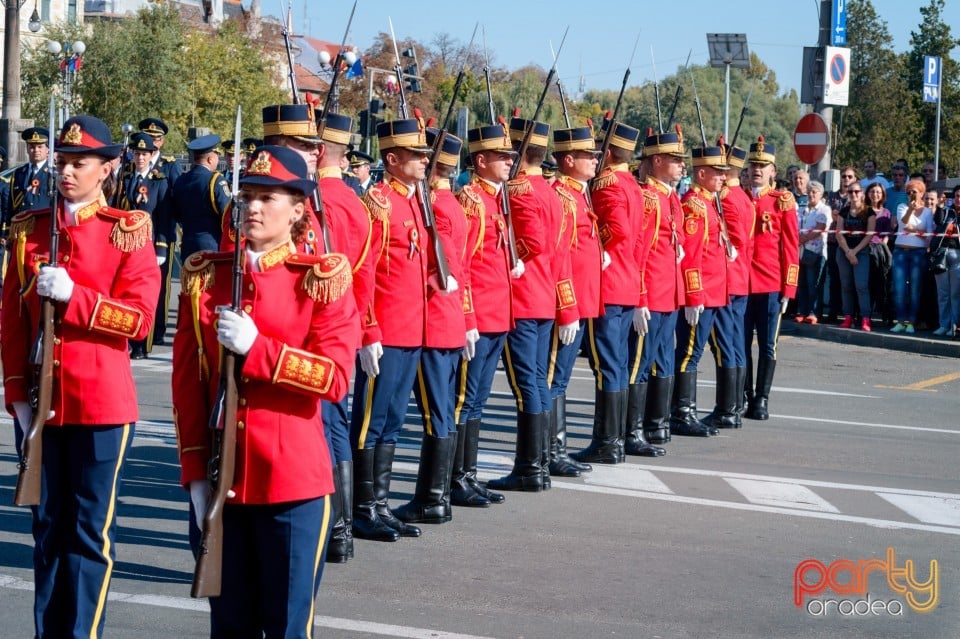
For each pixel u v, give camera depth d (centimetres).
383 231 694
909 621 614
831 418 1195
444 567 669
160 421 1024
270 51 4978
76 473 502
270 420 410
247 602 423
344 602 606
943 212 1753
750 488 883
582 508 809
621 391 951
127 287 502
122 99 4291
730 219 1096
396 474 886
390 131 703
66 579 504
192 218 1323
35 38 4466
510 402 1212
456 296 734
